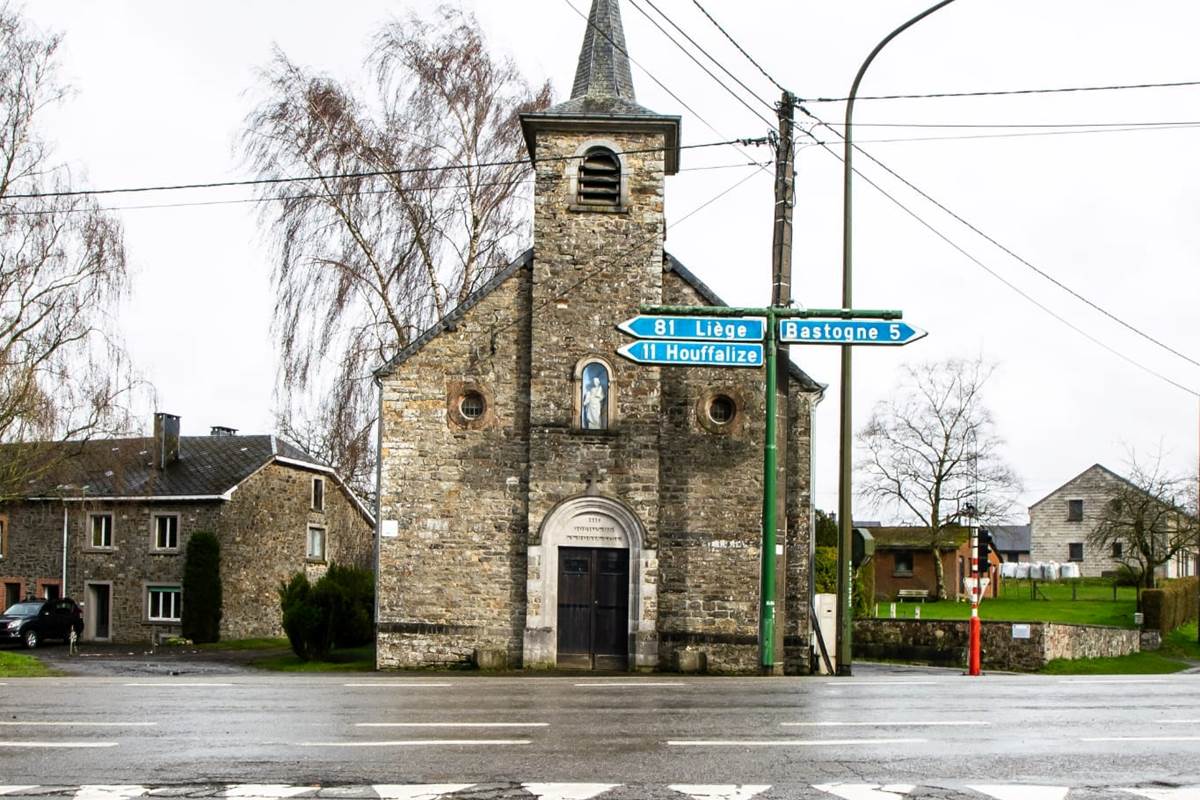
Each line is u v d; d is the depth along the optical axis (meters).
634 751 10.37
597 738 11.07
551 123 28.80
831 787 8.98
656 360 24.64
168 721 12.20
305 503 56.44
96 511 53.75
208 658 39.84
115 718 12.45
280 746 10.59
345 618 32.53
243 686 16.53
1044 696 15.06
